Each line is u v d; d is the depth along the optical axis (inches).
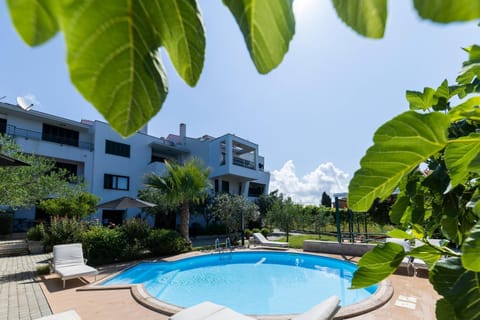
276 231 881.5
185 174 490.6
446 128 22.5
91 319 191.3
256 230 715.4
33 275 305.3
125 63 16.3
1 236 565.0
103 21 15.2
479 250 25.8
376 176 26.7
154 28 17.5
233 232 706.2
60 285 267.3
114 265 362.0
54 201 513.7
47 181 461.1
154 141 900.6
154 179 490.0
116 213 781.3
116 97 16.2
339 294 292.5
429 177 43.5
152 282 328.2
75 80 14.7
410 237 39.8
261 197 983.0
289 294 294.5
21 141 625.9
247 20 18.7
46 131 708.7
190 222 870.4
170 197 484.4
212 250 484.7
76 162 735.7
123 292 242.7
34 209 663.1
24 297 233.3
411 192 45.8
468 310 28.0
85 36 14.5
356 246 422.6
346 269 379.2
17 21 12.5
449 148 23.9
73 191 542.3
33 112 663.8
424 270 298.0
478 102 26.9
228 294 295.1
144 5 16.9
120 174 797.9
